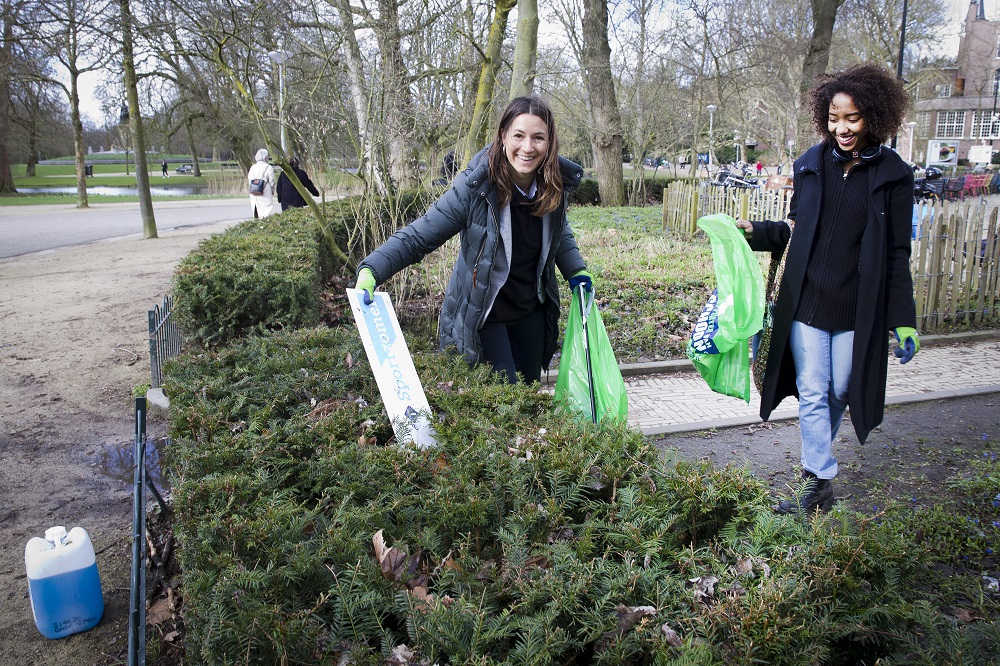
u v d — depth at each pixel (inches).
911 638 80.4
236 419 131.1
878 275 141.6
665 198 640.4
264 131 307.6
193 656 80.5
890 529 125.7
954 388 237.6
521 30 329.7
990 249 311.6
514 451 106.7
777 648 70.1
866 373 145.1
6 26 560.4
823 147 148.6
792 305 149.2
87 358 284.7
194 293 248.5
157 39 352.5
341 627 74.1
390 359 130.9
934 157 1681.8
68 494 174.7
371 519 92.1
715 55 996.6
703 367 159.0
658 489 96.1
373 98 300.8
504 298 157.3
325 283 343.6
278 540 86.0
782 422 212.4
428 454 108.4
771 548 84.5
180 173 2817.4
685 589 77.8
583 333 155.0
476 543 90.4
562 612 75.3
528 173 143.0
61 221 919.0
